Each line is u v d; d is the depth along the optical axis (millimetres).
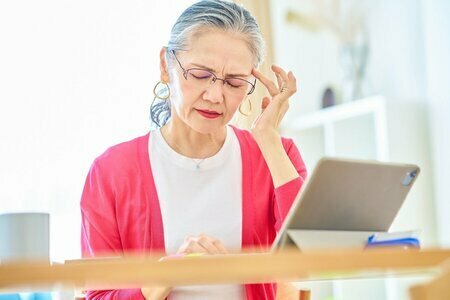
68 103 3666
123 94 3764
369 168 1407
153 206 1910
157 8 3875
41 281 1060
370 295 3863
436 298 925
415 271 1211
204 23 1818
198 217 1912
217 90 1808
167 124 2033
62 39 3703
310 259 1097
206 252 1594
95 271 1070
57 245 3553
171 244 1893
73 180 3619
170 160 1956
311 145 4359
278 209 1896
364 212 1464
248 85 1871
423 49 3902
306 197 1360
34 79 3633
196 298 1797
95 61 3740
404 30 4012
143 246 1896
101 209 1915
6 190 3523
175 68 1869
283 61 4668
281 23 4652
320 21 4473
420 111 3865
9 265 1057
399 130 3777
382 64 4152
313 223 1408
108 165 1939
